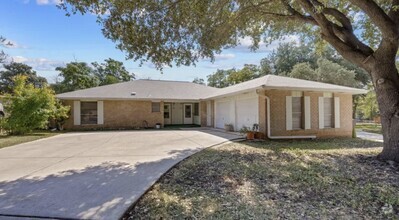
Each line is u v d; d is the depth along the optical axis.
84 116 17.42
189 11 6.95
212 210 3.49
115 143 10.16
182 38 7.73
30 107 13.77
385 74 6.59
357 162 6.53
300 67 23.66
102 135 13.39
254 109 12.40
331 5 8.73
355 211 3.53
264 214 3.37
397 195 4.13
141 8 6.48
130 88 20.09
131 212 3.44
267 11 8.36
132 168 5.78
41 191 4.19
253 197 4.03
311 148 8.82
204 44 8.03
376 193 4.24
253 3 7.80
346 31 7.27
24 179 4.93
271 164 6.25
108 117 17.88
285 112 11.51
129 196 3.94
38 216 3.23
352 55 7.04
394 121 6.53
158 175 5.16
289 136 11.51
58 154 7.73
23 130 13.82
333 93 12.44
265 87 10.66
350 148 8.88
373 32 8.86
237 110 14.34
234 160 6.67
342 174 5.36
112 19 6.47
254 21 8.84
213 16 7.42
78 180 4.83
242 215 3.33
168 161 6.53
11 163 6.46
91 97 17.03
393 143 6.56
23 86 14.19
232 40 9.06
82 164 6.25
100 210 3.40
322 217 3.31
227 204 3.72
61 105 16.00
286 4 7.88
